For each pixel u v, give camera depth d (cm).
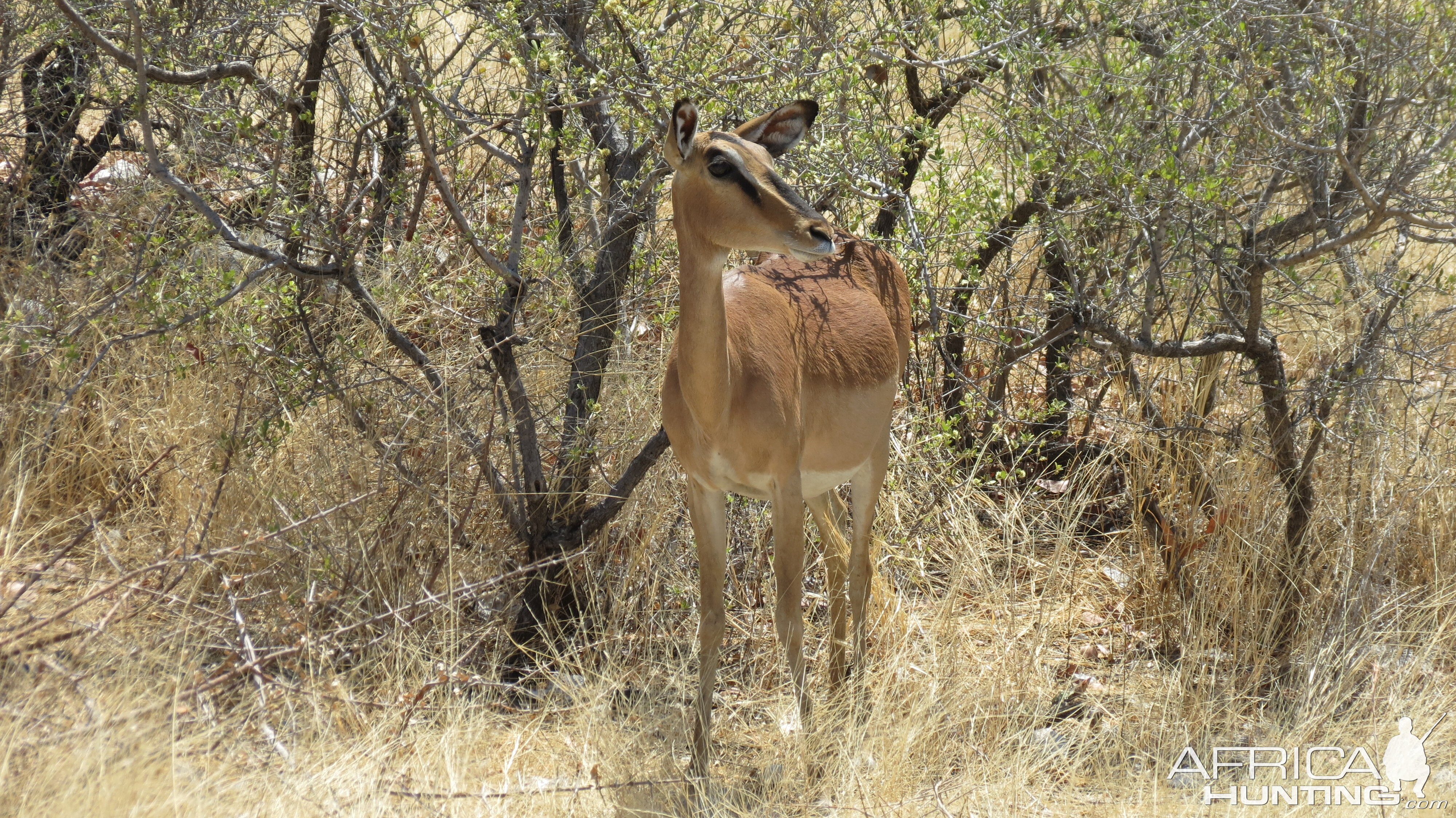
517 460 1285
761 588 1305
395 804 875
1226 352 1280
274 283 1241
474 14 1166
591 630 1232
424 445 1242
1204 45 1178
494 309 1352
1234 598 1196
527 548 1230
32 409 1222
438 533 1216
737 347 988
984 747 1055
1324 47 1143
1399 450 1346
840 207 1434
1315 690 1102
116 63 1350
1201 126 1199
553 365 1377
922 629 1218
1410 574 1281
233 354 1284
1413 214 1130
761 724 1139
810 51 1201
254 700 938
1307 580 1214
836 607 1155
